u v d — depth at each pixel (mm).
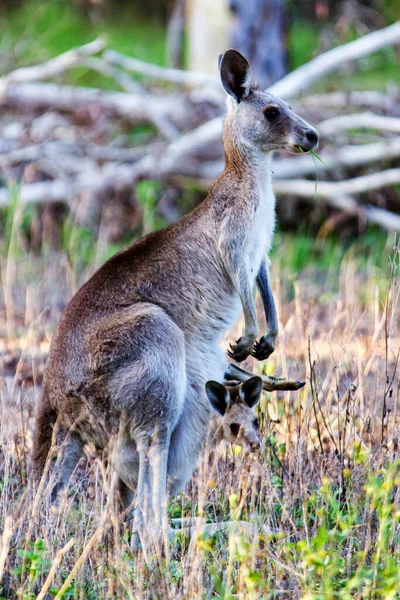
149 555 8133
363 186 21922
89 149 24047
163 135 24781
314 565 7395
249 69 11125
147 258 10562
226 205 10781
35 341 15188
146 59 33844
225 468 9742
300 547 7621
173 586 7594
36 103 25453
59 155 24234
